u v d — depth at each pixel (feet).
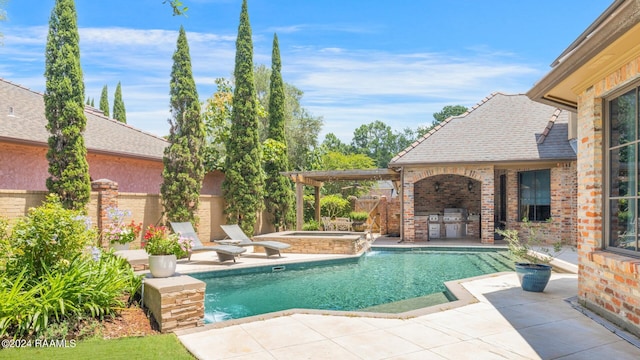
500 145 52.39
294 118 98.73
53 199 19.29
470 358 13.61
